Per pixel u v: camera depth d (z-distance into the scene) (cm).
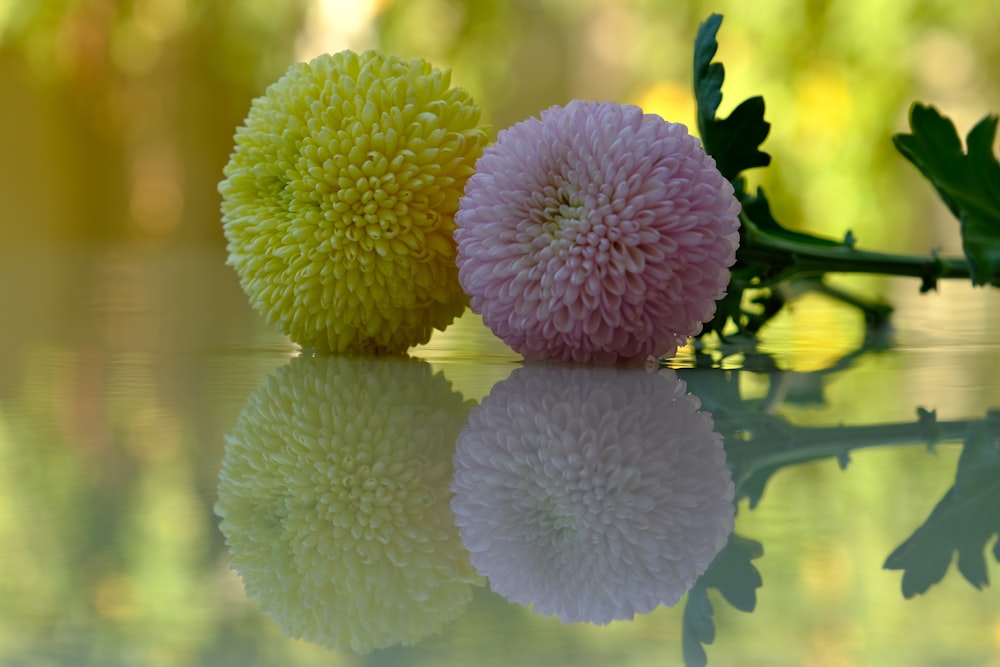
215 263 114
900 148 42
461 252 38
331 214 39
